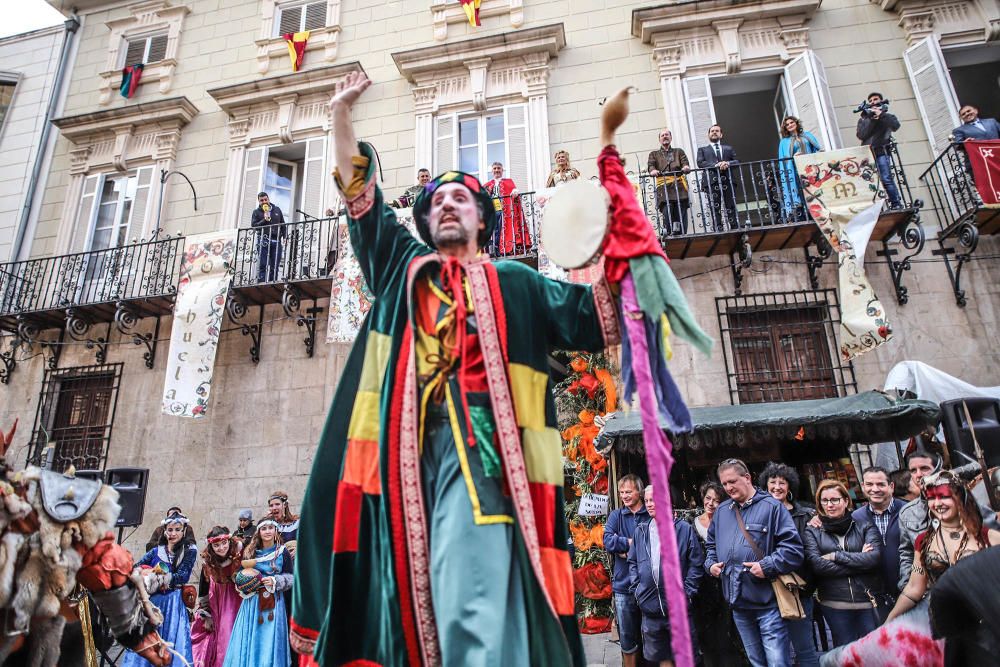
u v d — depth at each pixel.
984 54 10.96
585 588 7.24
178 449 10.77
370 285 2.15
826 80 10.88
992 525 3.52
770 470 5.89
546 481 1.79
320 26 13.56
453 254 2.05
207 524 10.30
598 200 1.83
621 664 6.97
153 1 14.41
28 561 2.43
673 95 11.23
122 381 11.36
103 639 3.00
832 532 5.12
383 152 12.07
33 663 2.43
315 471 1.97
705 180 10.27
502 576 1.54
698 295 9.90
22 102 14.18
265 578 5.64
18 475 2.49
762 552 5.00
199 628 6.23
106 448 10.95
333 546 1.81
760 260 9.94
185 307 10.49
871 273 9.62
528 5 12.52
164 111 13.09
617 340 1.86
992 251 9.56
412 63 12.21
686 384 9.44
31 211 13.23
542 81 11.81
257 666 5.46
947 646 2.53
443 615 1.49
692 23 11.44
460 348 1.82
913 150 10.32
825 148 10.09
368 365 1.98
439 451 1.76
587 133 11.42
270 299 11.16
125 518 7.74
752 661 4.92
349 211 2.10
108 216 12.90
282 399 10.77
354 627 1.76
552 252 1.88
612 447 6.95
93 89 14.09
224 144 12.95
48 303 12.30
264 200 11.60
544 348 2.01
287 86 12.74
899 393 7.19
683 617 1.42
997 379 8.99
